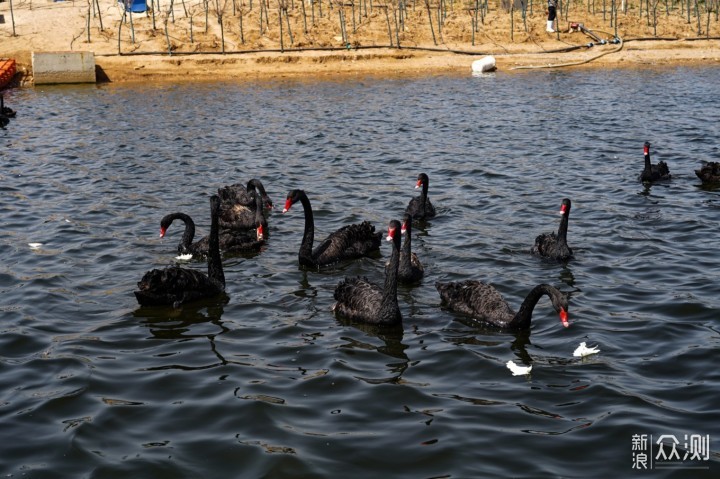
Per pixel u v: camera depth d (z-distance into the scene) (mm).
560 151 24703
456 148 25234
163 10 45812
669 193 19922
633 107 31719
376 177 21953
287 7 46219
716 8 49375
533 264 15195
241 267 15211
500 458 8961
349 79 39938
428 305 13375
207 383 10680
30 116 30750
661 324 12352
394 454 9062
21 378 10805
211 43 42812
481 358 11406
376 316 12461
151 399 10281
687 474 8602
